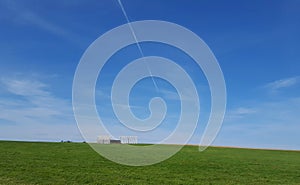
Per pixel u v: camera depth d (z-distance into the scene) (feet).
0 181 78.33
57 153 138.41
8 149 146.10
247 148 224.12
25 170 93.35
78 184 79.97
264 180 96.37
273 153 190.08
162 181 88.22
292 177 103.45
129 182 84.89
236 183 90.43
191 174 100.99
